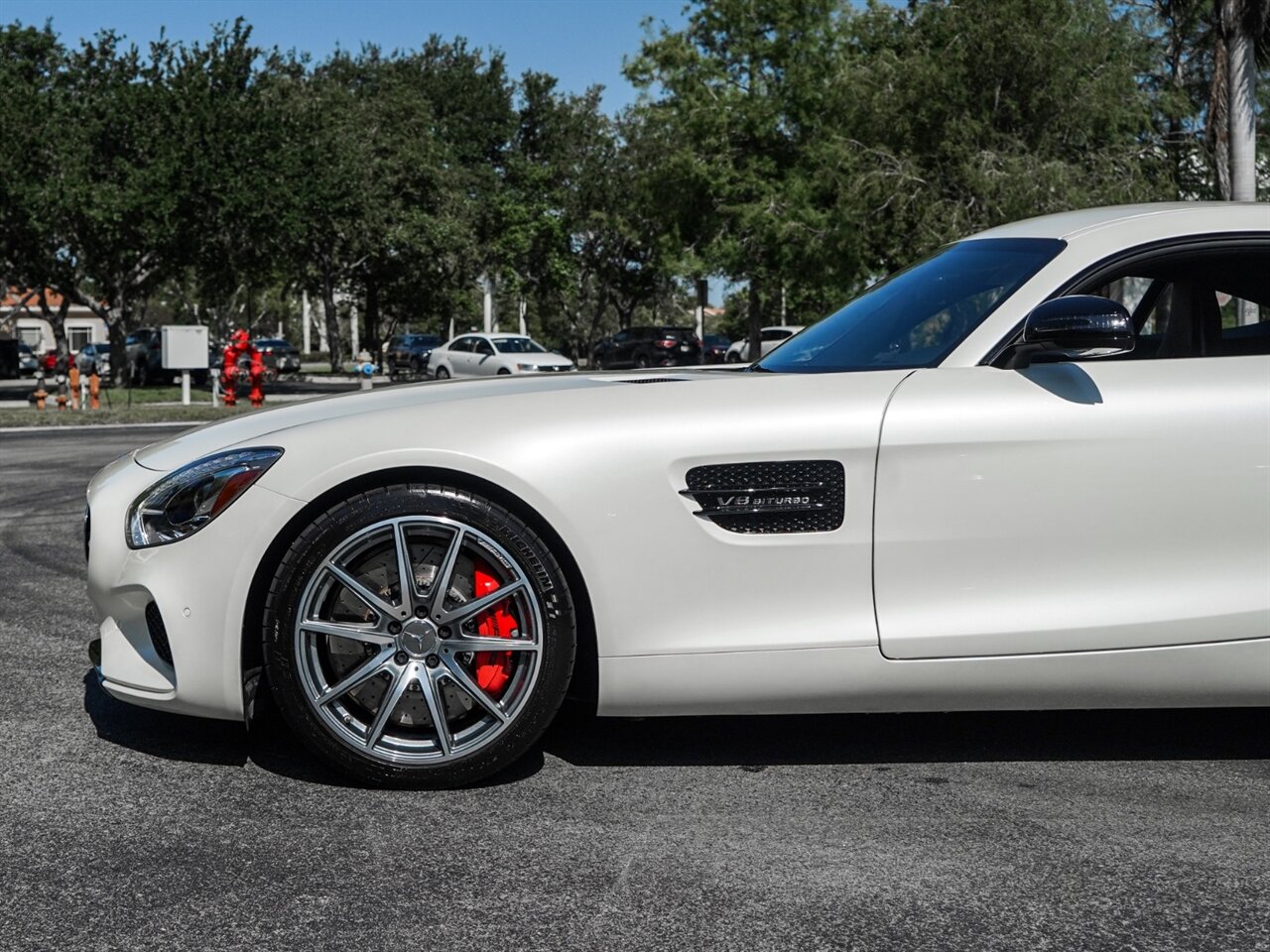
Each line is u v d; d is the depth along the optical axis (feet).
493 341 100.37
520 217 162.50
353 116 138.00
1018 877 8.25
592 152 176.65
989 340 10.18
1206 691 10.06
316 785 9.91
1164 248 10.46
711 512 9.62
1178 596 9.86
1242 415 9.83
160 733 11.26
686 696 9.71
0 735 11.22
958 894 7.98
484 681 9.78
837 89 82.64
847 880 8.20
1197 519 9.82
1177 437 9.76
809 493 9.66
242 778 10.07
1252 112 59.36
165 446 10.82
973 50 76.07
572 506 9.52
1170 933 7.45
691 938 7.37
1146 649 9.85
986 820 9.26
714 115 110.52
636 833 8.98
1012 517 9.71
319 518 9.50
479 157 171.12
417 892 8.00
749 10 110.11
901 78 78.89
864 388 9.89
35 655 14.20
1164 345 10.53
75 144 102.42
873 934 7.43
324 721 9.57
